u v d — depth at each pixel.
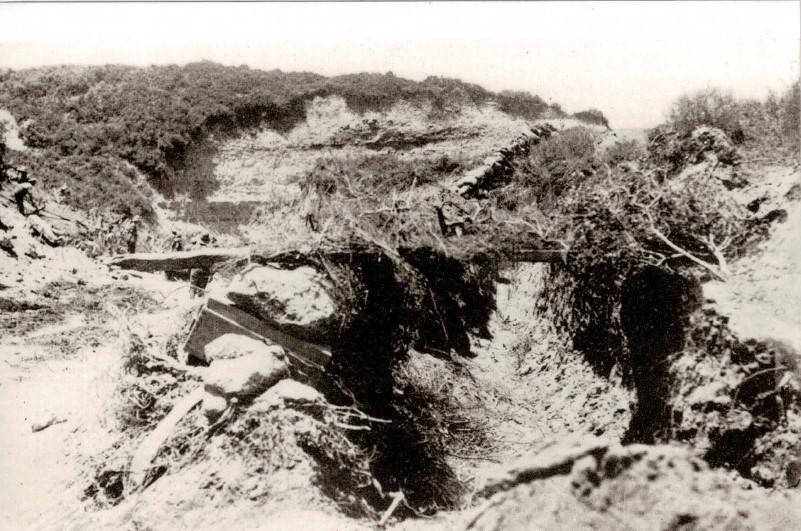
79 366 6.93
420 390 5.97
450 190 7.63
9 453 5.12
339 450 4.37
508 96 18.16
